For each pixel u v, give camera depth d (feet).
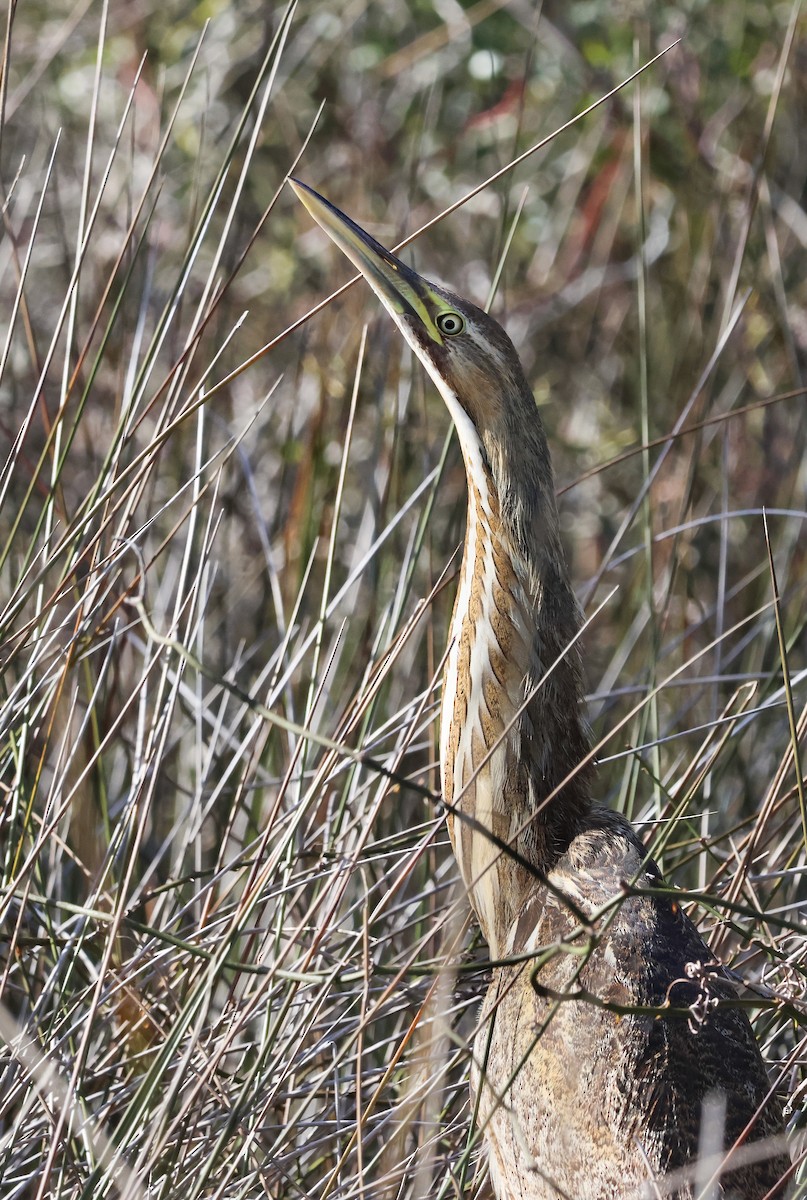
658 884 14.57
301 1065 14.73
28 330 14.99
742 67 16.49
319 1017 14.71
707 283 16.30
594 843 14.64
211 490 15.71
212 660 15.69
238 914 14.49
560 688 14.70
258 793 15.24
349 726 14.64
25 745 14.67
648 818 15.14
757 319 16.34
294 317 16.44
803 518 16.05
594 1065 14.40
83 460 15.88
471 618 14.71
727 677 15.11
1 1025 14.42
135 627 15.29
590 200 16.57
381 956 14.94
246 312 14.74
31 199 16.31
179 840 15.25
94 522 14.92
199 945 14.69
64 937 14.69
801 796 14.46
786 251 16.51
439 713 14.90
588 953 14.14
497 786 14.67
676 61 16.51
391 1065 14.47
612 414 16.70
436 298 14.71
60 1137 14.30
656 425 16.42
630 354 16.71
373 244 14.74
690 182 16.60
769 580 15.99
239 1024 14.46
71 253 16.44
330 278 16.46
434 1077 14.61
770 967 14.97
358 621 15.58
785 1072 14.61
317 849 14.88
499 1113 14.49
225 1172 14.49
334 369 15.92
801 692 15.64
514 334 16.66
